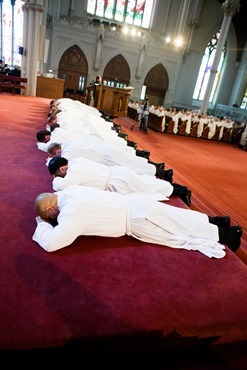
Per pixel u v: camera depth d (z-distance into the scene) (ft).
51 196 7.18
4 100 31.99
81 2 64.80
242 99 78.74
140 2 69.77
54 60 64.49
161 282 6.54
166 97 76.38
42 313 5.24
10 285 5.71
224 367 5.88
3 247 6.77
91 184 9.27
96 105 31.63
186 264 7.36
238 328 6.03
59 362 5.25
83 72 68.18
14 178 10.89
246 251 10.40
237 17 73.36
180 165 22.27
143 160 12.91
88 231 7.22
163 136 37.27
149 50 69.46
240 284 6.97
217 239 8.43
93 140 12.60
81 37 64.23
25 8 36.52
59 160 8.99
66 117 17.13
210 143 40.19
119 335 5.19
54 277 6.11
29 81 39.86
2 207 8.59
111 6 68.49
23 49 38.52
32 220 8.15
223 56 79.61
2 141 15.56
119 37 66.08
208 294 6.44
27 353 4.87
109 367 5.54
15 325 4.92
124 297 5.91
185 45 72.28
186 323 5.61
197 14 69.87
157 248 7.82
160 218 7.98
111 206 7.45
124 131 33.32
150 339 5.45
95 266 6.67
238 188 18.48
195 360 5.94
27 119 22.86
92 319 5.30
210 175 20.72
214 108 81.30
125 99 30.73
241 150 38.27
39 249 6.89
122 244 7.72
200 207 14.03
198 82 80.79
